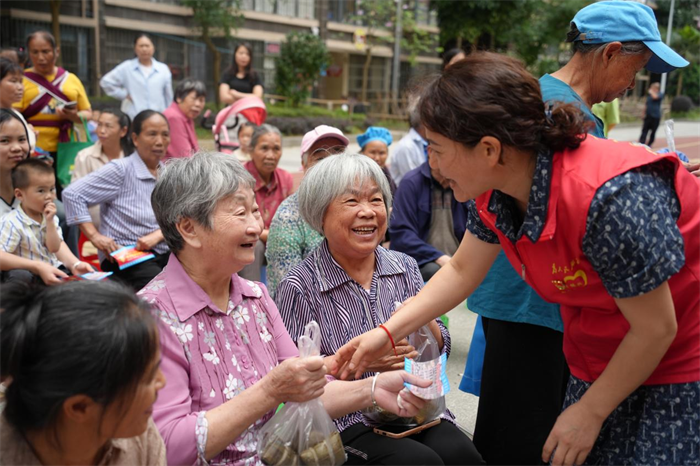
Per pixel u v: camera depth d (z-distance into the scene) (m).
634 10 2.40
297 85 21.11
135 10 18.69
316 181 2.37
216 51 19.70
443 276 2.14
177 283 1.95
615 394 1.69
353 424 2.28
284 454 1.88
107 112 5.36
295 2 22.86
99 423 1.27
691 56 29.95
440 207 4.10
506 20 19.19
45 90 5.96
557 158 1.62
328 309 2.38
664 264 1.52
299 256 3.26
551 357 2.60
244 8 21.17
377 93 25.48
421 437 2.30
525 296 2.54
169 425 1.75
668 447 1.72
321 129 3.90
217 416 1.77
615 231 1.53
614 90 2.52
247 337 2.04
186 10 19.73
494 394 2.67
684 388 1.71
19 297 1.26
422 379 1.98
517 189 1.70
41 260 3.80
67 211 4.25
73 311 1.21
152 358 1.28
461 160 1.65
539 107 1.60
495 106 1.55
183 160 1.99
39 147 5.78
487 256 2.08
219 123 7.01
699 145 17.62
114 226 4.39
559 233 1.63
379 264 2.53
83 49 17.83
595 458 1.87
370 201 2.37
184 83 6.32
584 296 1.72
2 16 16.27
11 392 1.26
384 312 2.46
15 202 3.93
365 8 23.89
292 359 1.78
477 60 1.63
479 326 3.12
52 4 15.99
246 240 1.94
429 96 1.66
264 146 4.50
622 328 1.72
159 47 19.47
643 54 2.42
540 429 2.62
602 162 1.59
